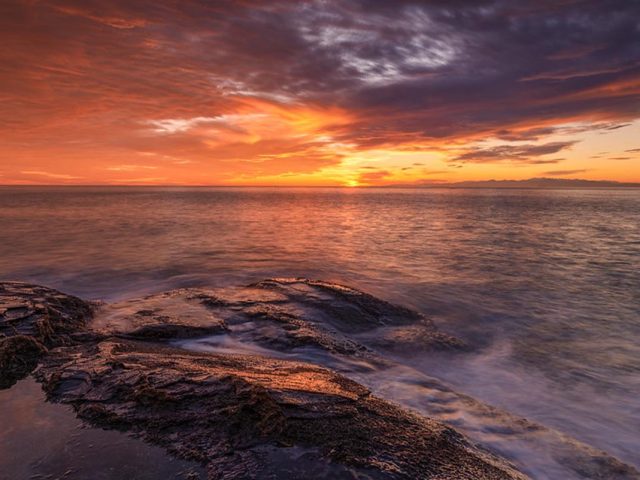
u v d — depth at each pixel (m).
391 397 6.86
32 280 16.69
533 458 5.33
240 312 10.48
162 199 112.50
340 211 68.62
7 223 39.25
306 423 4.93
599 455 5.45
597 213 64.38
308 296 11.85
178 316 9.95
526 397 7.61
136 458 4.18
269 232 34.97
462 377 8.45
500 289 16.19
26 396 5.47
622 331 11.61
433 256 23.52
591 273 19.22
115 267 19.31
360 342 9.68
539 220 50.09
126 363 6.38
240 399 5.24
